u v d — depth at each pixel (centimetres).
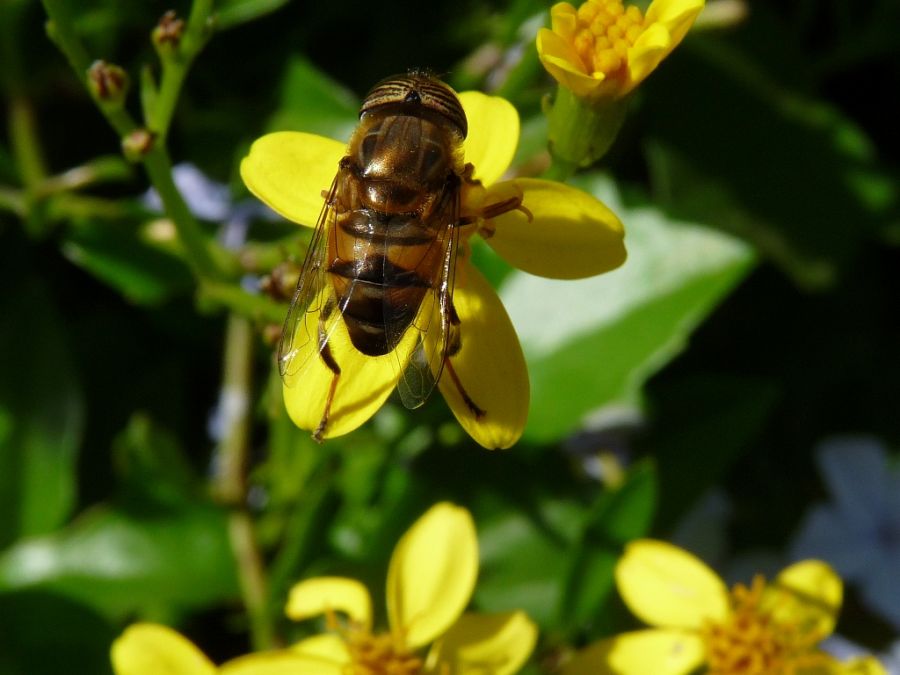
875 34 14
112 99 12
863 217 14
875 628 14
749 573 14
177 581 14
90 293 15
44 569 14
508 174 14
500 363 11
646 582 13
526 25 14
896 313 15
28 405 14
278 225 14
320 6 14
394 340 11
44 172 14
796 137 14
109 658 13
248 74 14
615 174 14
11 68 14
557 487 14
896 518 14
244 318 13
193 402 15
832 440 14
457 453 14
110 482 14
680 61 14
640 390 14
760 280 15
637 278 14
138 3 14
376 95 11
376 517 14
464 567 12
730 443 14
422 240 11
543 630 13
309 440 14
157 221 14
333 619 12
